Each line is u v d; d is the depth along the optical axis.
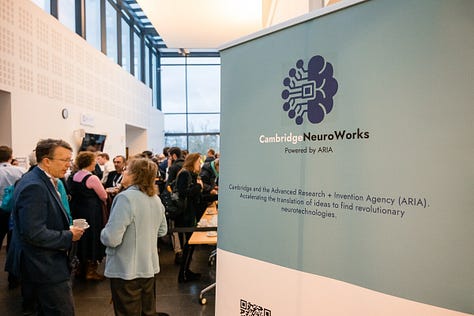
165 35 7.10
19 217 1.62
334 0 1.58
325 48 1.04
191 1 5.45
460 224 0.82
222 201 1.42
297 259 1.14
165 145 13.15
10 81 4.14
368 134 0.96
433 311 0.86
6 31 4.05
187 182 3.43
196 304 2.88
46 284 1.67
